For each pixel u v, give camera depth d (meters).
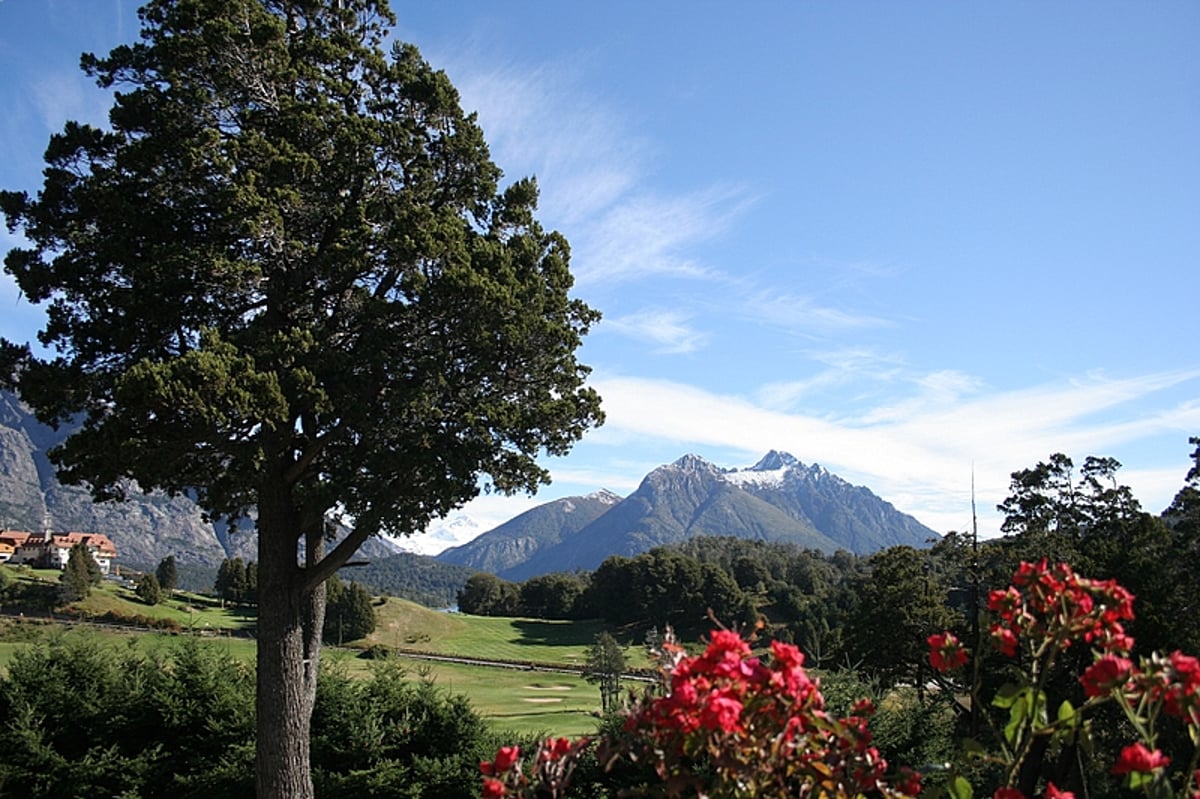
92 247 11.03
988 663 13.55
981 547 20.88
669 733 3.04
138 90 11.38
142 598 72.25
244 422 9.97
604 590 86.38
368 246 11.53
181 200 11.08
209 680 13.26
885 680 18.25
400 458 10.44
